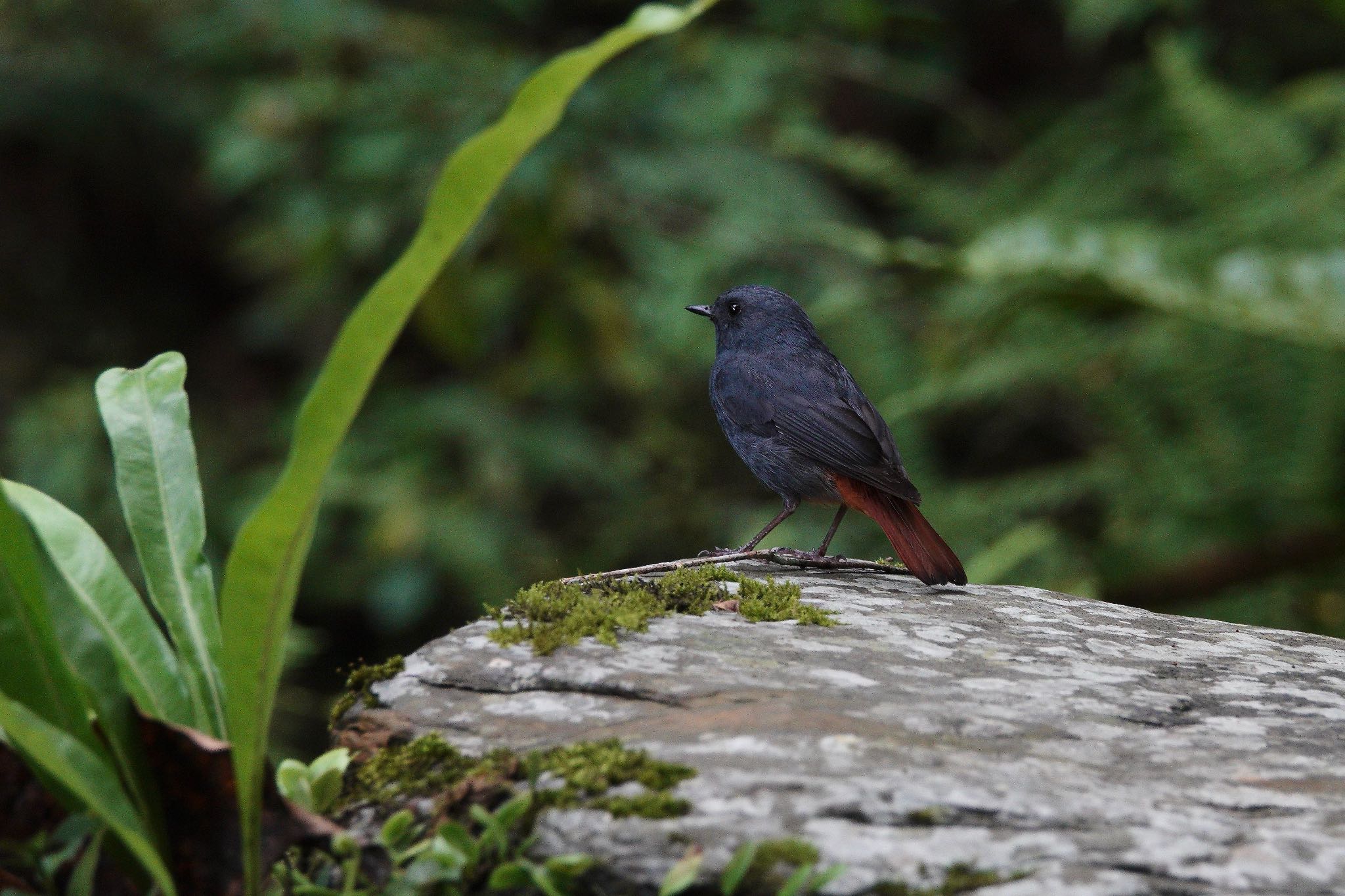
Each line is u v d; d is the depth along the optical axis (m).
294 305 14.16
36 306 17.05
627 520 14.19
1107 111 14.26
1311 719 4.40
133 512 4.13
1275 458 11.10
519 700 4.19
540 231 11.88
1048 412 14.64
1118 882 3.22
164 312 17.66
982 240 10.71
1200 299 9.83
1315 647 5.42
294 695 12.04
